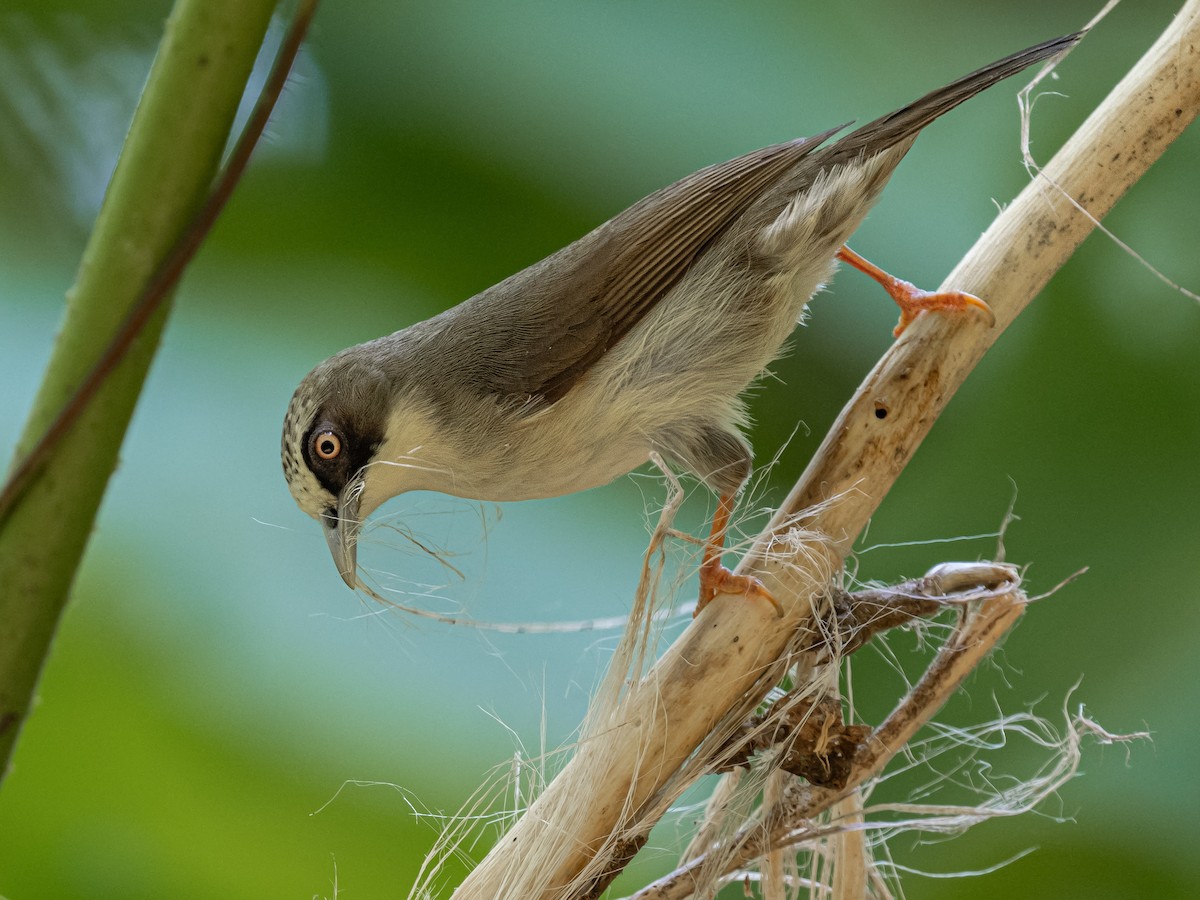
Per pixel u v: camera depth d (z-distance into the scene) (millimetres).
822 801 2988
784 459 3059
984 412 3043
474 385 3035
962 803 3020
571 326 3037
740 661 2990
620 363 3035
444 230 3061
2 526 2215
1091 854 3012
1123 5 3074
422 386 3035
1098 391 3037
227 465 3045
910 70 3072
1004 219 3014
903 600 2994
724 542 3037
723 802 2992
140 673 3021
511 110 3061
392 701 3023
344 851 3016
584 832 2984
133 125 2197
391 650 3027
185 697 3021
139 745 3020
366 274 3062
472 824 2998
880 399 3006
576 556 3041
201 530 3037
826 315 3064
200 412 3049
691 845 2992
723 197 3037
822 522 3000
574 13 3066
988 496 3037
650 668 2992
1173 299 3041
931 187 3068
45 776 3016
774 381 3061
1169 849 3010
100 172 3035
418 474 3039
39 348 3031
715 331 3035
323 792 3018
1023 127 3014
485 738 3021
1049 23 3076
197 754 3018
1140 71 3012
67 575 2250
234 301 3059
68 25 3035
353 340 3057
